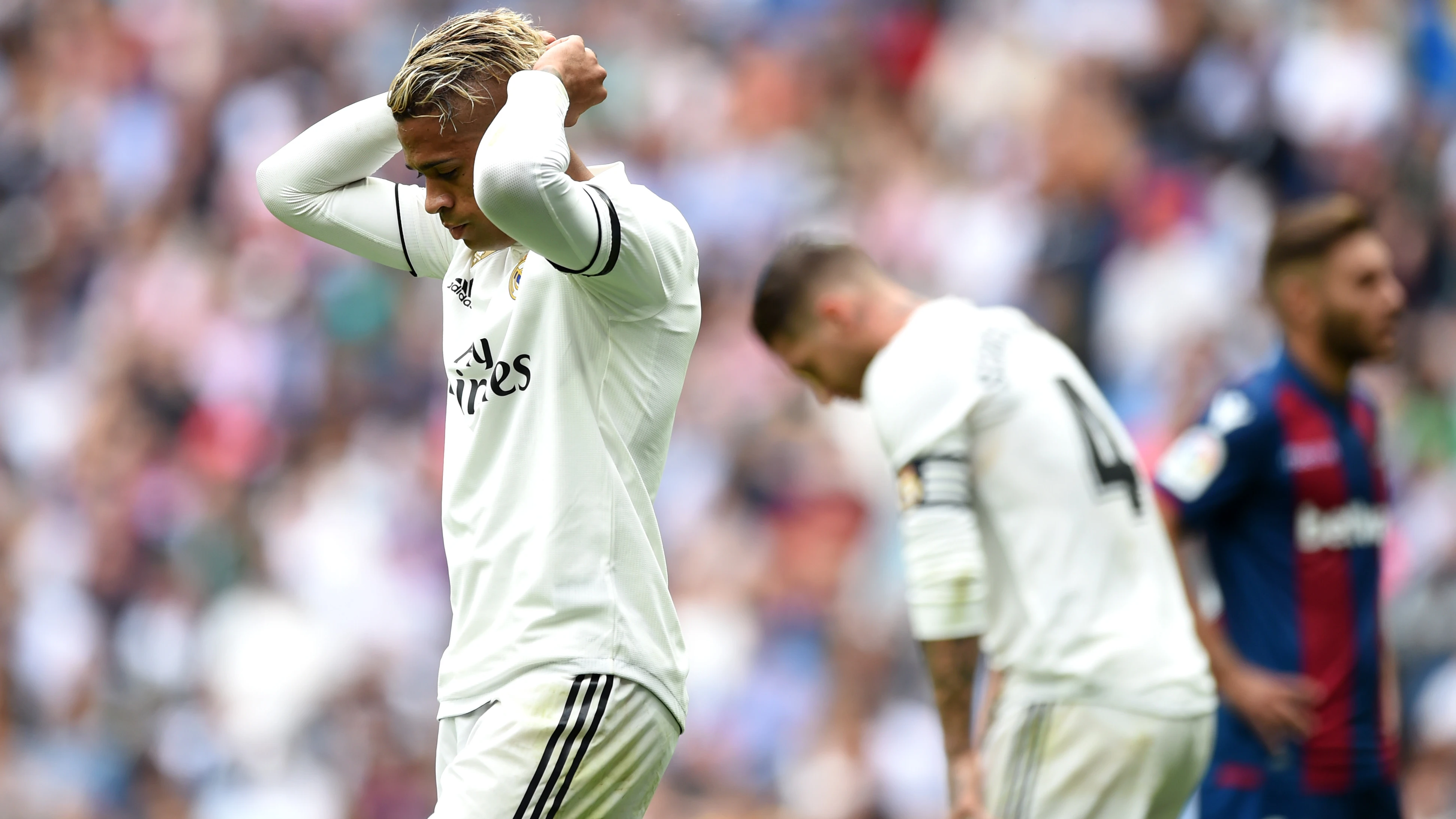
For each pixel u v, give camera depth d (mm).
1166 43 41438
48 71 58094
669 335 11344
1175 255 36812
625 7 50438
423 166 11008
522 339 11148
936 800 29672
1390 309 17188
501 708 10906
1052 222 39156
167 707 36219
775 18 49312
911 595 14703
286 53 53656
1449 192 38531
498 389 11211
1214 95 40250
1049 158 40312
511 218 10336
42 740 36719
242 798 33062
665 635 11289
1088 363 36969
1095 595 14711
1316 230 17172
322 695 34375
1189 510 16953
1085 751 14508
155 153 53688
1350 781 16812
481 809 10734
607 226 10602
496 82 10969
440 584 37344
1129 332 36406
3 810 34062
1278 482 17000
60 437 46938
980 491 15047
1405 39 41125
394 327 44000
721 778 31375
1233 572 17297
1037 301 37812
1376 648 17156
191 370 45844
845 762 30156
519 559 10992
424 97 10859
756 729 31812
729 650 32812
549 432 11016
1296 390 17172
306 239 47344
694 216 44344
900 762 30000
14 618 37938
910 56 46906
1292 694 16594
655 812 31031
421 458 39656
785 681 32281
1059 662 14648
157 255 50469
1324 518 17000
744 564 34219
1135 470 15344
